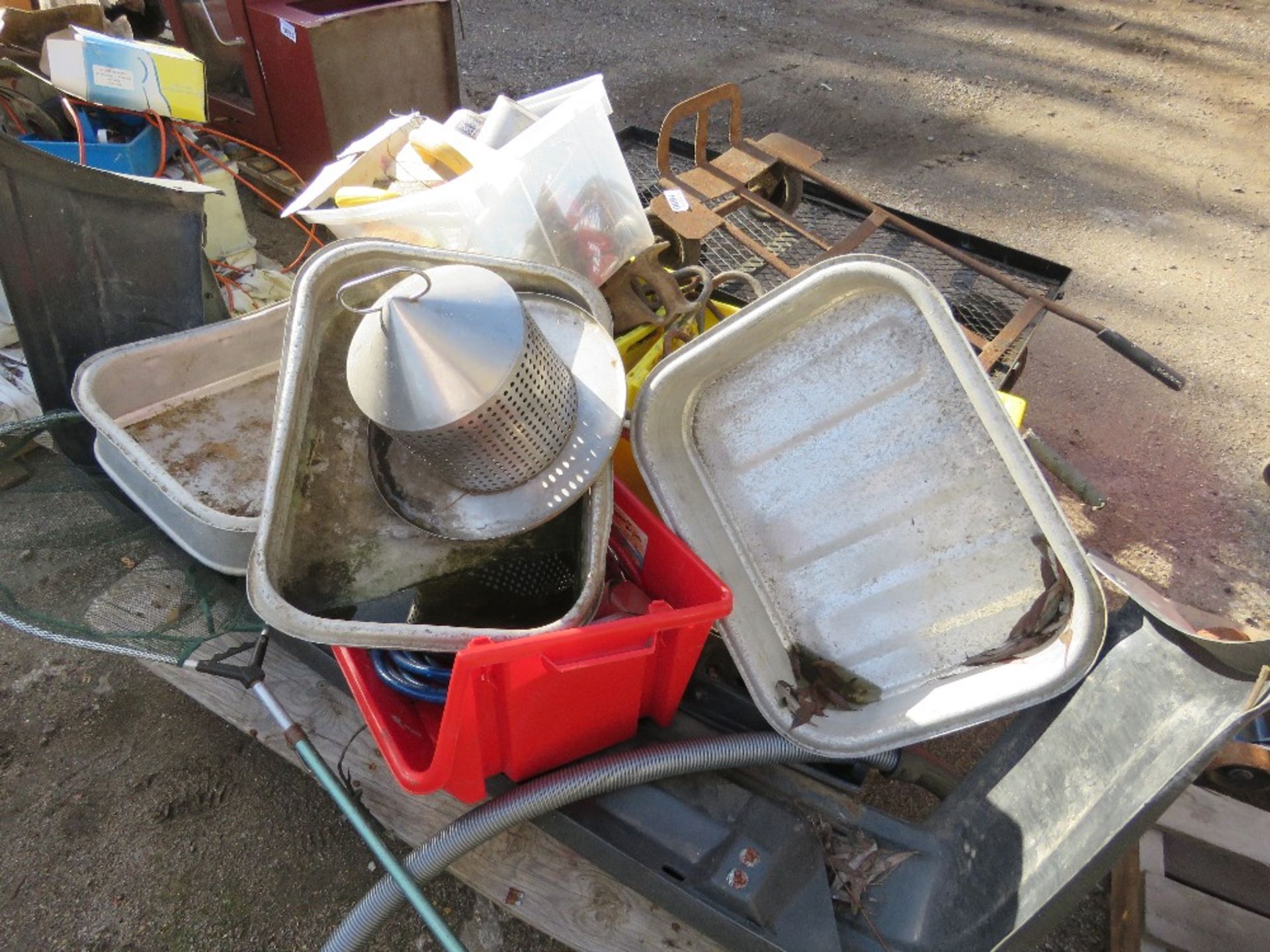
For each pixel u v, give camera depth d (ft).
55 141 7.15
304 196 5.41
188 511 4.43
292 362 3.90
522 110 5.61
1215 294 10.26
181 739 5.50
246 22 8.85
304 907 4.84
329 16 8.56
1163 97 15.10
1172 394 8.75
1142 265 10.68
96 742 5.46
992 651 4.17
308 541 4.04
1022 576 4.06
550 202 5.13
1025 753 4.11
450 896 4.92
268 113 9.44
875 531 4.41
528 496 4.12
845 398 4.25
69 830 5.05
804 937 3.92
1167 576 6.98
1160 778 3.20
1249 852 4.63
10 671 5.78
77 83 6.88
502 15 15.78
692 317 5.42
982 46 16.63
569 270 4.48
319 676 5.37
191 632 4.46
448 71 9.74
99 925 4.70
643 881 4.16
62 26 7.86
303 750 4.45
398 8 8.91
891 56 15.85
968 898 3.96
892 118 13.65
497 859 4.74
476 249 4.96
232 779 5.32
